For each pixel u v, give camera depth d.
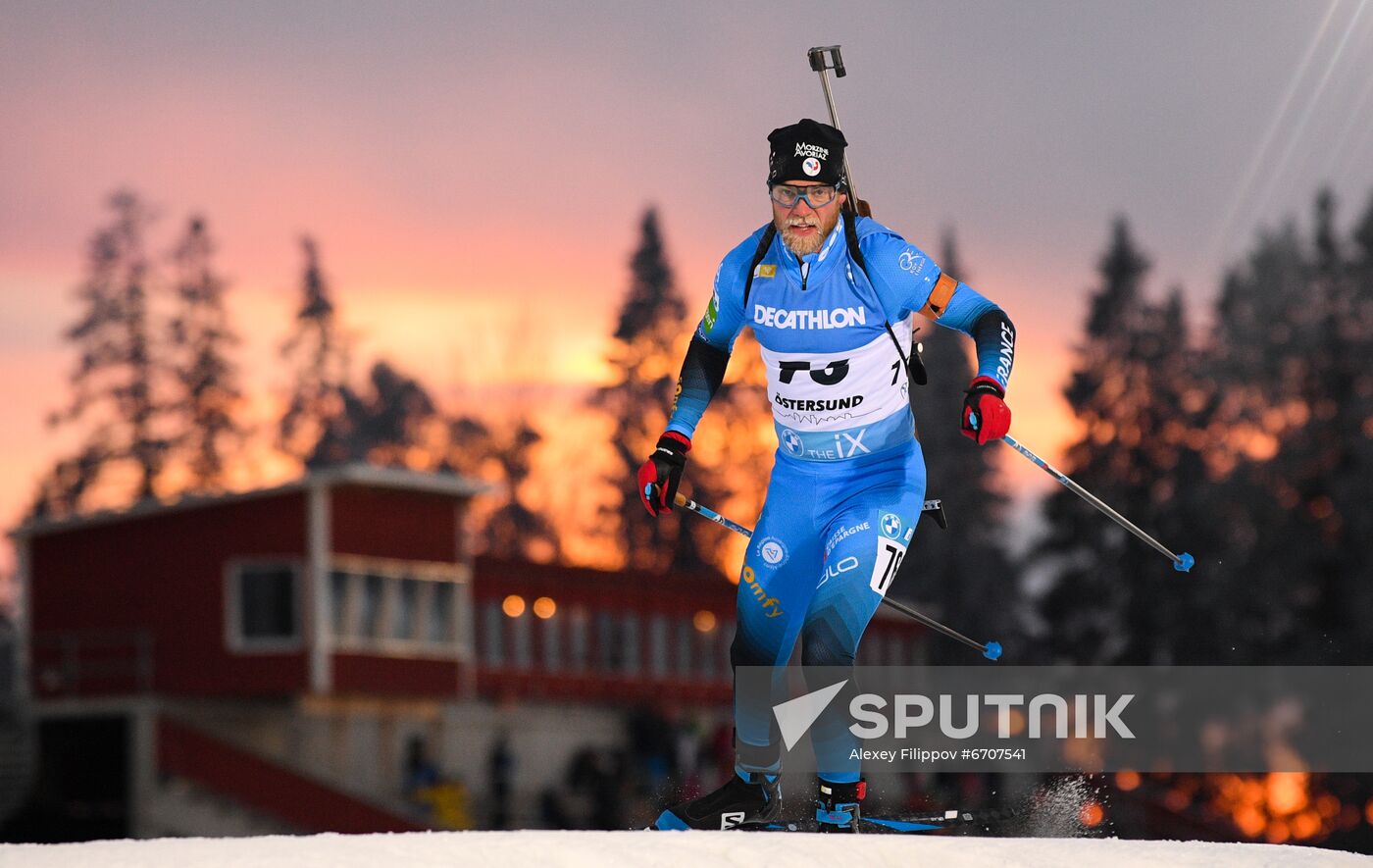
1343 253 176.00
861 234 19.52
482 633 117.88
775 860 15.64
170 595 107.69
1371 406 167.38
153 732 103.44
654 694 127.62
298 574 106.19
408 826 99.94
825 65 20.86
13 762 105.50
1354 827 153.50
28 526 110.38
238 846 16.12
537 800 115.88
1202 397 187.12
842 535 19.72
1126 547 180.62
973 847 16.47
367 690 107.81
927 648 141.50
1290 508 168.38
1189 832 102.62
